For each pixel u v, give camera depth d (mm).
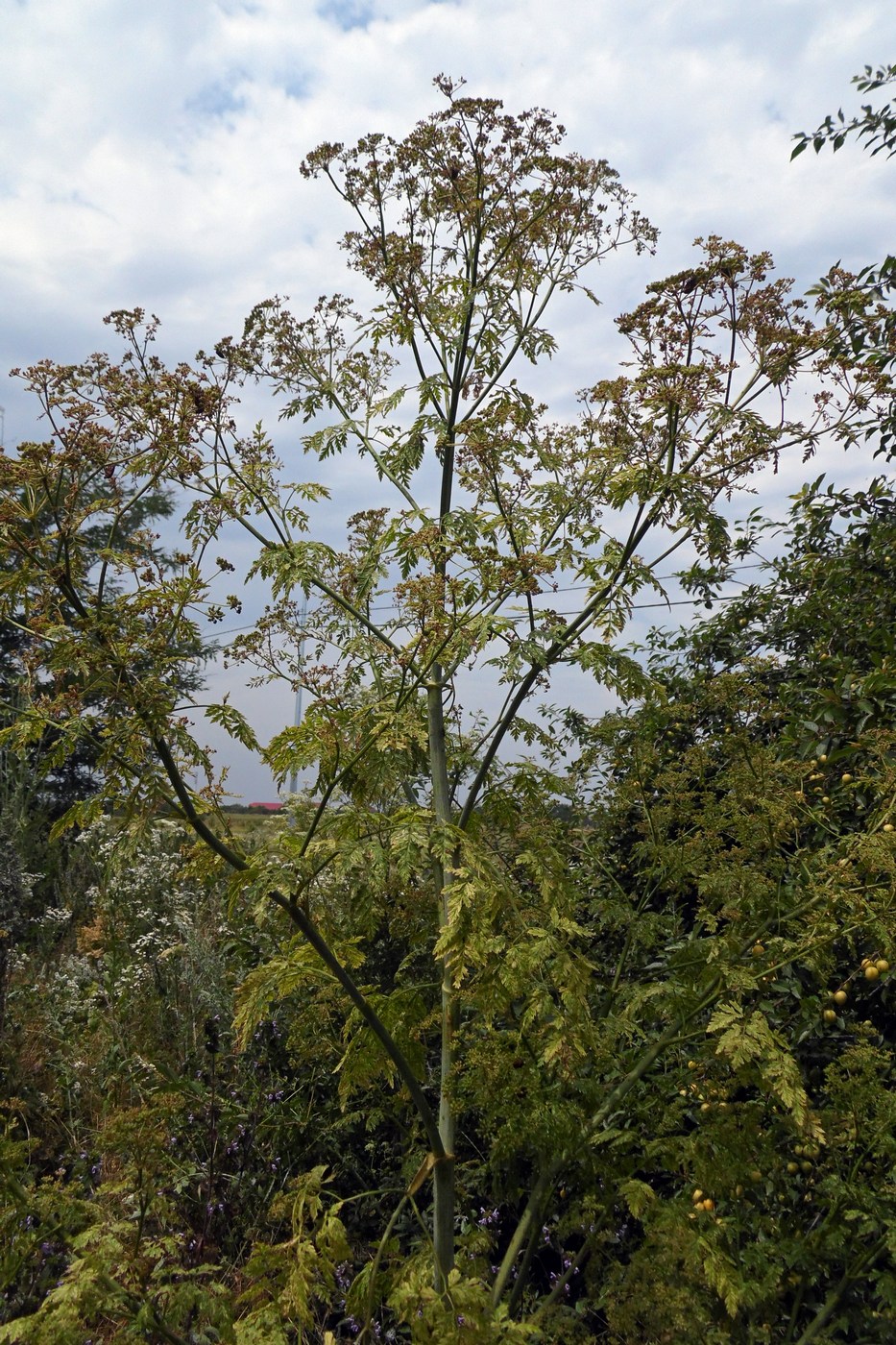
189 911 6059
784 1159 2770
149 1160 2375
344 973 2350
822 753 3600
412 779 3277
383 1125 3910
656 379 2803
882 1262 2658
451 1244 2387
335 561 3213
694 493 2738
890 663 3582
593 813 3693
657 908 4039
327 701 2814
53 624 2361
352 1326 3145
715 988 2639
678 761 3666
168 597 2361
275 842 2525
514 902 2375
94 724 2359
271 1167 3656
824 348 2893
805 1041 3285
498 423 2996
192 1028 4688
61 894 7699
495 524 3006
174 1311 2088
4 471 2225
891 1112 2531
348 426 3504
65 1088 4508
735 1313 2092
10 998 5699
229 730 2545
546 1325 2348
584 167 3424
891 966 2834
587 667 2691
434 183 3445
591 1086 2646
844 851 2699
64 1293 1983
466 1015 3336
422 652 2699
